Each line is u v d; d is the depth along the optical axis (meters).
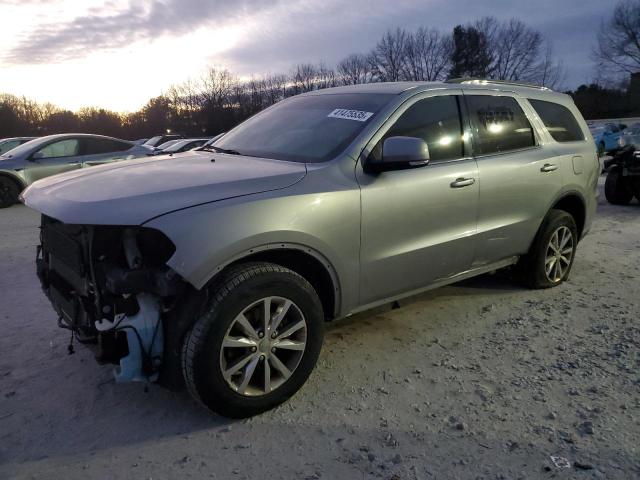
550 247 4.96
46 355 3.80
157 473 2.58
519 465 2.59
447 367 3.58
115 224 2.65
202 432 2.90
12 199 10.88
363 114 3.75
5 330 4.24
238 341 2.88
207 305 2.79
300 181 3.18
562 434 2.82
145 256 2.90
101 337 2.81
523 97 4.82
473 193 4.03
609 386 3.29
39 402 3.21
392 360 3.68
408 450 2.72
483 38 51.97
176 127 56.72
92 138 11.66
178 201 2.79
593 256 6.31
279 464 2.63
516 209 4.46
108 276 2.80
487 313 4.50
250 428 2.93
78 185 3.12
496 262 4.52
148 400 3.23
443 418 2.99
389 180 3.51
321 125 3.84
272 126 4.19
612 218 8.92
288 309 3.05
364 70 52.84
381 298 3.69
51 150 11.18
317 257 3.19
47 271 3.46
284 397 3.11
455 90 4.20
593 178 5.34
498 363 3.62
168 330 2.88
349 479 2.52
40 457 2.71
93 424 2.99
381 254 3.52
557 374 3.46
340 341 3.98
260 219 2.91
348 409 3.09
